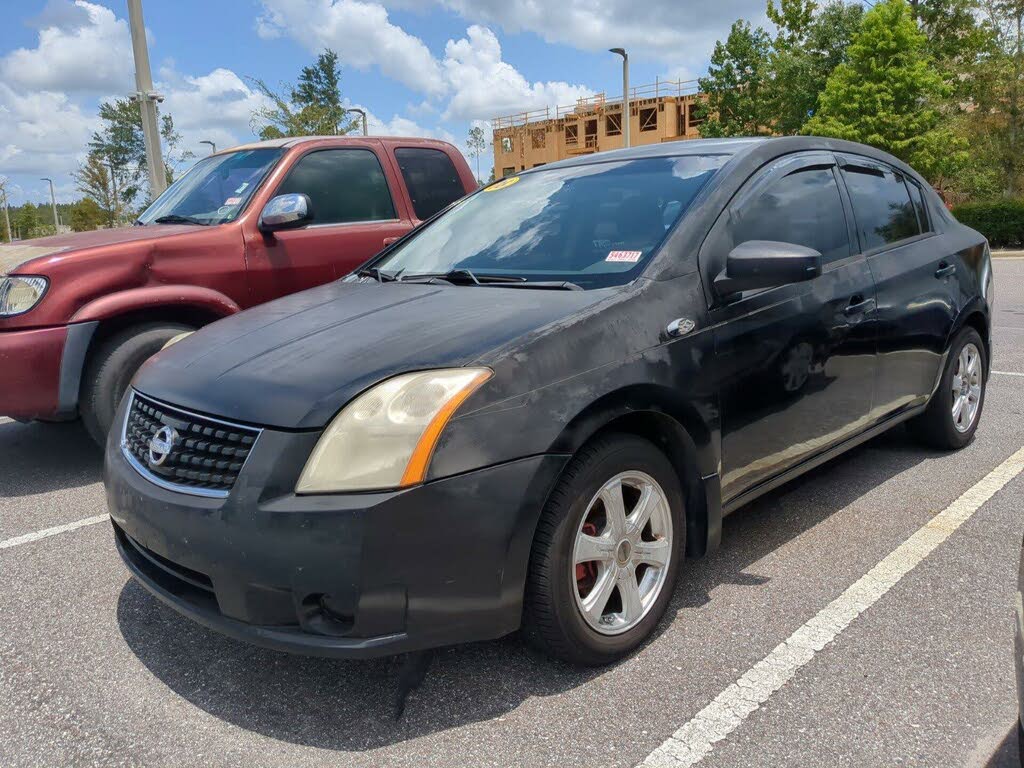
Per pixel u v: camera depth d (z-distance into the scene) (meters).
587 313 2.64
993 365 7.57
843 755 2.20
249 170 5.80
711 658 2.69
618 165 3.71
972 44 31.55
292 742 2.34
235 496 2.27
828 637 2.79
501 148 67.00
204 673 2.72
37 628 3.06
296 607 2.21
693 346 2.83
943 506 3.94
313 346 2.64
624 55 27.84
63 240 5.10
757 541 3.61
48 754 2.32
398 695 2.45
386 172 6.23
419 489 2.20
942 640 2.75
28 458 5.36
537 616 2.48
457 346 2.46
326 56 53.34
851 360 3.61
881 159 4.34
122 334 4.82
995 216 24.89
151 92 12.05
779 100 36.75
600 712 2.42
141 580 2.65
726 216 3.15
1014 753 2.17
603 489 2.57
